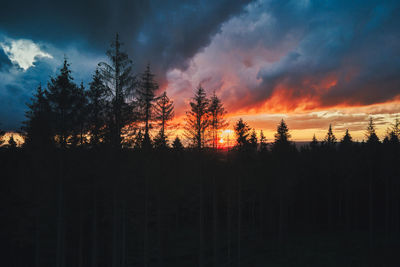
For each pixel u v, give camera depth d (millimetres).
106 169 16219
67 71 15836
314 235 39031
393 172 31750
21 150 18484
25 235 21484
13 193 21547
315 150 46750
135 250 29016
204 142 21875
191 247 32719
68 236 21781
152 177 19828
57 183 16391
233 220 41906
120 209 19469
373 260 25203
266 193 37750
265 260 27172
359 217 48062
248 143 26266
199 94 21609
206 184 24438
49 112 15539
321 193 46656
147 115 18953
